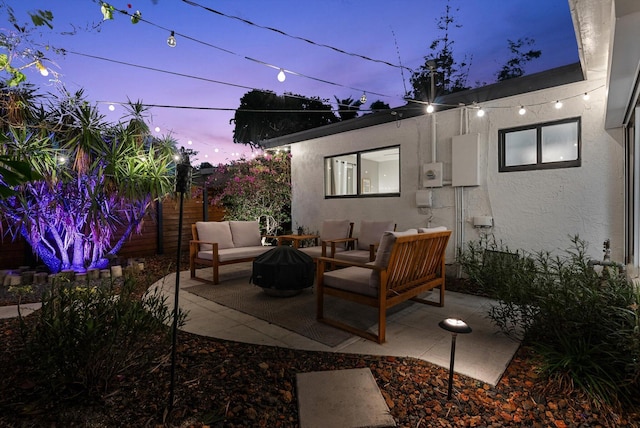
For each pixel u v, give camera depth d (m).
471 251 4.77
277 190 7.66
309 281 4.14
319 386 2.09
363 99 5.21
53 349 1.77
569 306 2.31
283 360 2.46
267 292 4.25
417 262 3.31
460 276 5.01
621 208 3.76
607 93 2.86
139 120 5.18
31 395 1.89
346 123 6.29
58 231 5.00
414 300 4.00
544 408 1.91
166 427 1.70
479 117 4.77
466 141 4.79
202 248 5.28
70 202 4.79
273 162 7.75
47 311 1.96
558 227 4.17
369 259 4.79
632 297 2.16
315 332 3.02
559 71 3.98
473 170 4.74
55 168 4.32
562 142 4.29
